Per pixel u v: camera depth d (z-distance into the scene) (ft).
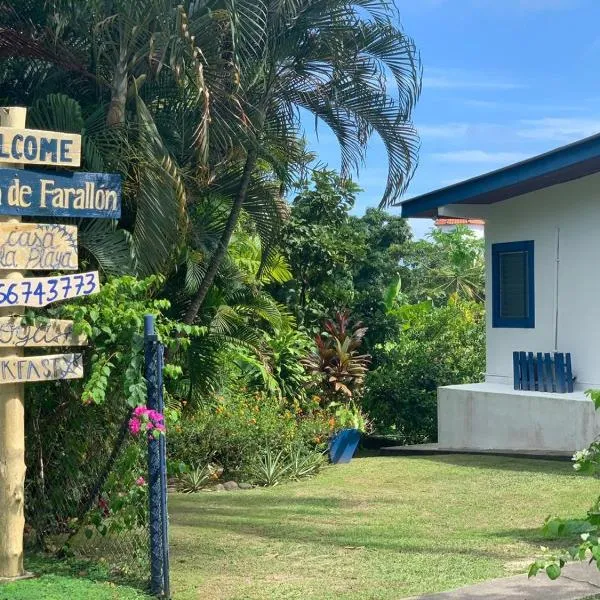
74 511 22.35
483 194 41.60
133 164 26.73
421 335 57.11
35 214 19.62
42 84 30.58
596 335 39.17
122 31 27.84
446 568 20.43
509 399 40.73
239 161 33.12
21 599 17.08
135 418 18.79
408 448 45.34
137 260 26.30
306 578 19.89
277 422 39.96
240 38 27.84
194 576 20.22
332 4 30.09
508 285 44.16
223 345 38.91
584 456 16.74
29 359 19.38
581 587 18.40
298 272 60.75
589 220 39.45
